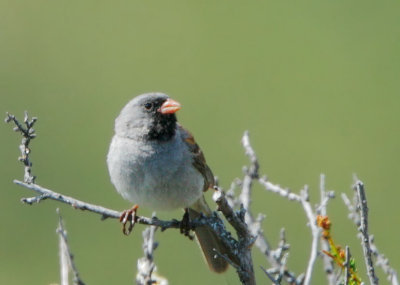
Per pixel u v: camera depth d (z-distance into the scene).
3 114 16.48
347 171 15.32
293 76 17.95
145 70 17.69
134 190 8.91
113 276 13.05
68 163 15.55
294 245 12.98
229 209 7.55
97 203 14.54
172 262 12.67
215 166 15.18
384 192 14.77
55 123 16.48
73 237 13.92
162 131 8.84
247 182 8.45
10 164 15.53
